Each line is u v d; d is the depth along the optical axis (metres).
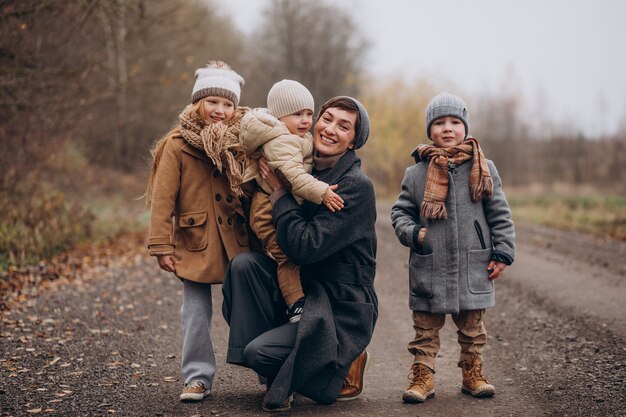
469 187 3.74
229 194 3.65
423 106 33.47
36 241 8.27
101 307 5.91
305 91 3.50
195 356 3.61
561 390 3.78
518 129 55.03
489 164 3.81
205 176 3.64
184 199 3.64
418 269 3.74
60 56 10.77
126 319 5.55
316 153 3.55
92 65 10.77
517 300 6.67
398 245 11.36
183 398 3.52
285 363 3.24
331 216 3.35
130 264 8.47
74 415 3.29
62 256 8.38
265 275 3.43
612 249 10.25
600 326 5.38
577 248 10.38
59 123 10.68
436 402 3.61
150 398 3.60
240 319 3.38
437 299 3.65
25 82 9.41
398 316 6.17
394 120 33.25
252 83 36.81
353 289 3.47
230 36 33.31
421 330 3.76
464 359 3.78
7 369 4.04
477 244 3.71
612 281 7.48
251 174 3.44
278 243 3.34
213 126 3.55
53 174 13.94
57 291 6.42
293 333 3.33
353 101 3.50
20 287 6.45
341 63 40.88
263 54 40.28
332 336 3.32
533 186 39.78
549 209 17.09
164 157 3.62
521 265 8.78
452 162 3.73
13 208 9.18
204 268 3.57
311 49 40.41
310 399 3.64
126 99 14.24
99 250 9.23
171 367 4.25
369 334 3.48
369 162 34.69
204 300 3.66
